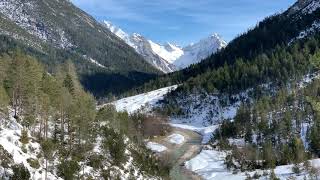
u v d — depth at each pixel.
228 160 120.44
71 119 89.56
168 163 120.06
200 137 170.88
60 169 71.94
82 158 81.38
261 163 114.44
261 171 105.88
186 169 119.19
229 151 135.38
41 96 85.75
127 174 87.12
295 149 116.50
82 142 88.69
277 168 106.31
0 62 90.69
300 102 167.50
